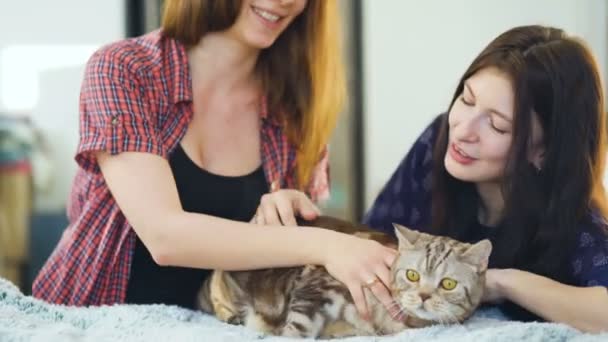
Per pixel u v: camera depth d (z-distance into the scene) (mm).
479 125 1275
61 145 3172
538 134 1278
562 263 1264
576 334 1002
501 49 1290
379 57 3234
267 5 1327
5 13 3123
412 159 1569
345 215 3207
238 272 1376
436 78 3277
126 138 1231
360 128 3213
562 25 3305
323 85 1563
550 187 1276
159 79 1354
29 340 958
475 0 3258
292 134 1544
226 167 1442
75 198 1463
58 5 3127
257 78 1520
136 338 1001
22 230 3051
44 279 1447
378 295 1206
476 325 1173
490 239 1399
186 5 1384
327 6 1535
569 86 1253
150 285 1438
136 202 1195
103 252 1374
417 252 1247
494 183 1392
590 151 1289
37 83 3158
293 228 1189
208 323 1174
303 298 1264
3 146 3057
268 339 1041
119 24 3131
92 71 1290
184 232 1167
